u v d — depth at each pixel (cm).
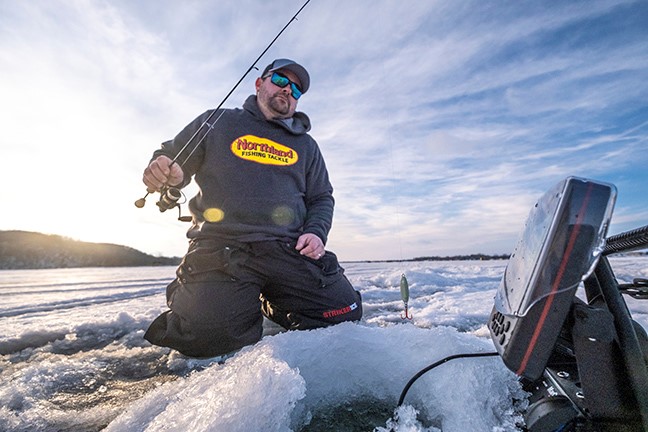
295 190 195
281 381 81
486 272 634
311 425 94
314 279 176
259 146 190
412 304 304
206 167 186
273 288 182
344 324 125
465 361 94
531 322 59
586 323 60
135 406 96
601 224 55
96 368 155
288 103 202
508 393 88
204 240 171
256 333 166
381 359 108
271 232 172
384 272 762
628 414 59
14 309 354
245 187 181
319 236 186
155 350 183
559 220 57
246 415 75
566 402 63
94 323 245
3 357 179
